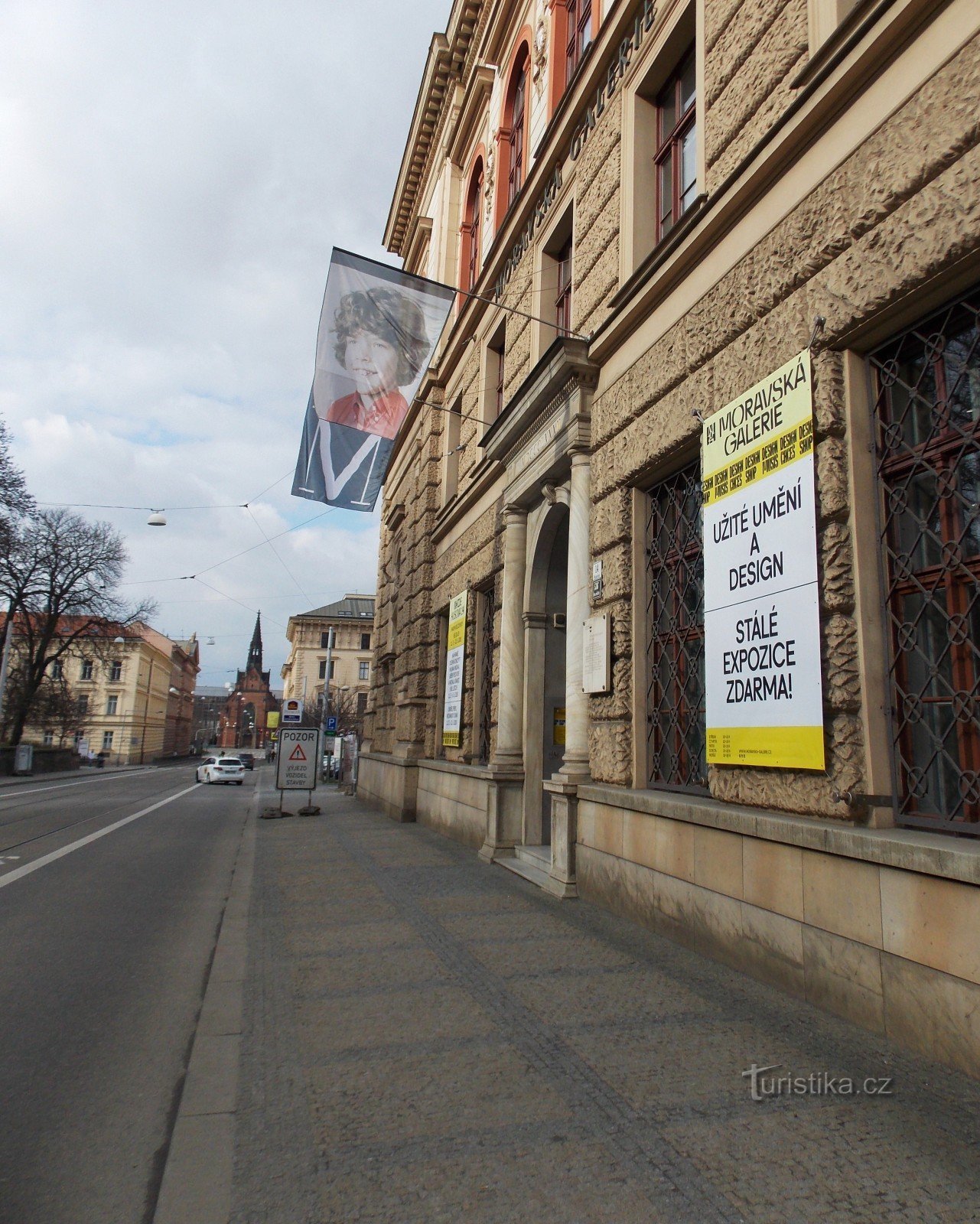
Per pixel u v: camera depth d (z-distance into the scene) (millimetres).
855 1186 2699
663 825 6094
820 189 4785
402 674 18281
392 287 9828
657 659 7035
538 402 9328
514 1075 3625
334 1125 3170
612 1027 4195
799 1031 4023
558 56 11234
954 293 4027
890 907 3863
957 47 3898
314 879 9008
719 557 5602
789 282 5016
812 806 4570
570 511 8625
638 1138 3035
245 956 5684
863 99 4488
